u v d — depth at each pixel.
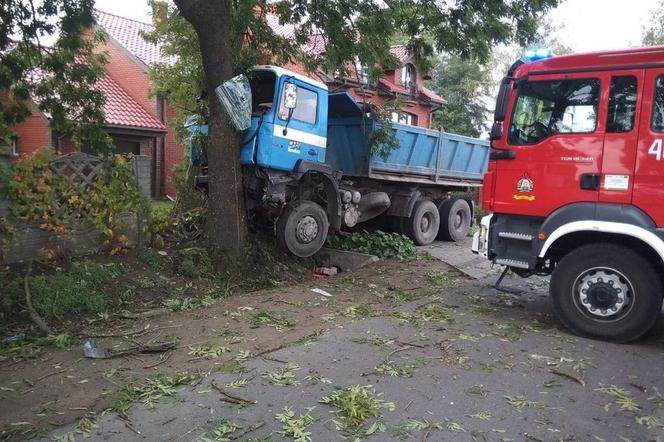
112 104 19.92
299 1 9.70
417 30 9.84
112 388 4.29
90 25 9.05
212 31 7.79
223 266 8.20
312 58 10.34
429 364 4.89
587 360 5.08
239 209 8.37
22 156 7.00
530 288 8.26
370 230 12.38
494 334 5.82
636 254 5.53
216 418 3.79
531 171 6.14
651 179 5.42
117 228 7.70
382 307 6.96
